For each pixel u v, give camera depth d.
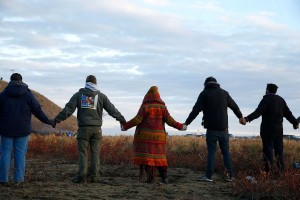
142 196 6.57
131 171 9.83
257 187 6.83
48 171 9.66
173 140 15.78
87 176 8.28
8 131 7.36
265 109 8.84
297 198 6.50
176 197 6.58
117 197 6.45
